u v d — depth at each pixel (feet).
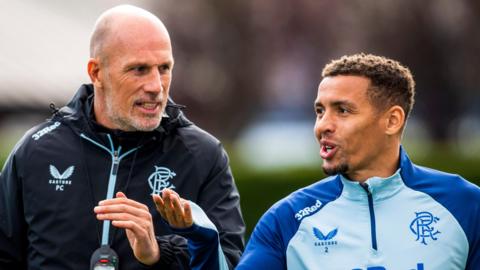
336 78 47.67
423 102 212.02
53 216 52.85
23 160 54.03
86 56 230.07
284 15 220.02
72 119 54.34
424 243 46.47
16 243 54.19
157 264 50.21
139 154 53.52
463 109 217.15
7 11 232.32
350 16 215.31
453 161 140.97
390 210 47.24
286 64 226.17
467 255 46.73
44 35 229.25
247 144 224.94
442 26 208.85
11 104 187.11
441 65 208.64
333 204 47.96
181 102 217.97
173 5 218.38
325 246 47.19
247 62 222.07
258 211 137.08
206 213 53.21
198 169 53.72
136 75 51.75
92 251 52.16
